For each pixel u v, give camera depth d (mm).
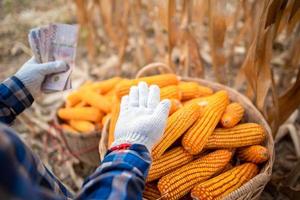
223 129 1402
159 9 2004
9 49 2846
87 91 1833
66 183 1900
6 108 1152
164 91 1551
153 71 2305
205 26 2740
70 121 1844
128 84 1566
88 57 2703
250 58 1602
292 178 1618
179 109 1391
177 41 2172
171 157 1314
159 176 1281
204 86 1720
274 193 1698
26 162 671
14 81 1168
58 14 3180
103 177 830
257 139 1401
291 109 1701
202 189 1212
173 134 1291
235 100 1615
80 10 2377
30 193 532
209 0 1665
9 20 3172
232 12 2500
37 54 1280
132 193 810
